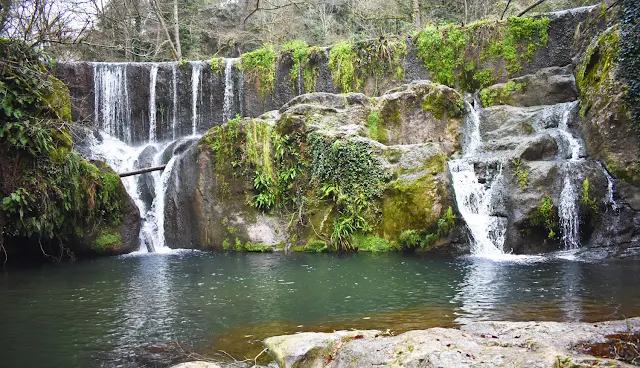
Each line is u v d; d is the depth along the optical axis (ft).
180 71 65.21
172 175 47.85
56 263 38.19
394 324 19.97
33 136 37.40
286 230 44.14
